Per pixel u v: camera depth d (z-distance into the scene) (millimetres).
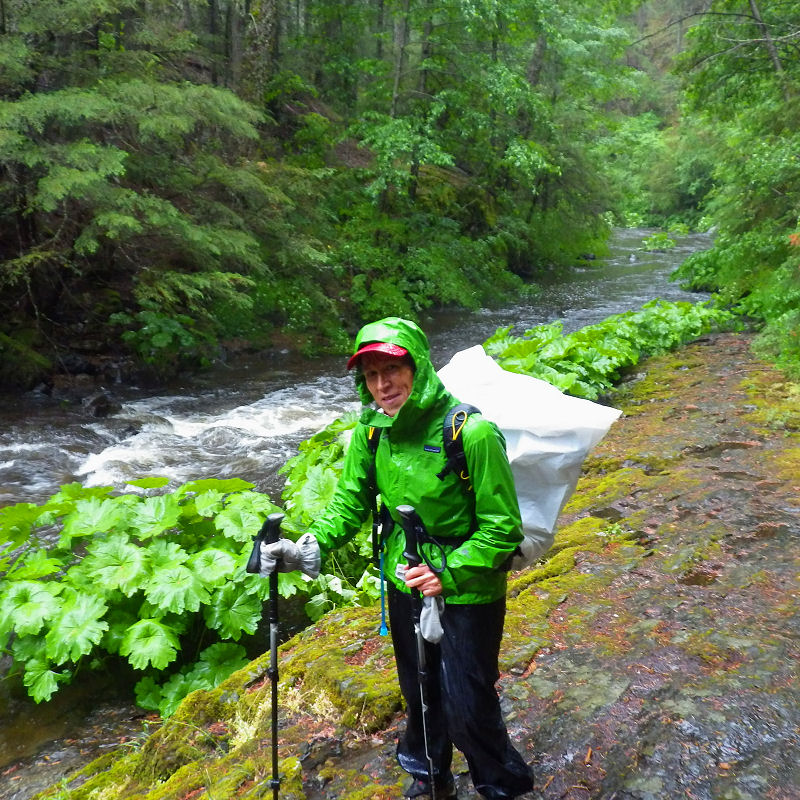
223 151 16469
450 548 2242
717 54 17781
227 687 3760
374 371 2227
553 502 2377
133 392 12016
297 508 5453
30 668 4445
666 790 2740
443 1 20109
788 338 10734
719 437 7398
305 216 17469
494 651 2330
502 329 11055
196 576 4652
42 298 12867
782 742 2961
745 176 15289
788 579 4453
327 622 4328
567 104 27594
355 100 25953
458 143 23562
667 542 5102
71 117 11023
